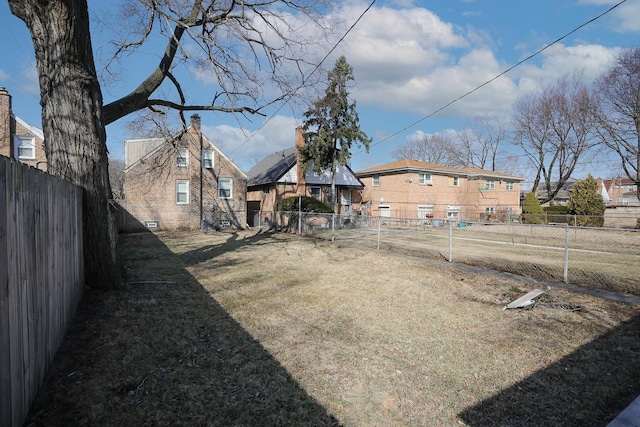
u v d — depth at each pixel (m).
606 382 3.19
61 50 5.22
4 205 2.11
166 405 2.78
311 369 3.43
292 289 6.37
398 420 2.67
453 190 30.31
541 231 19.58
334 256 10.12
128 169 19.09
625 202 46.62
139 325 4.44
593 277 7.24
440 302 5.57
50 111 5.37
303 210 20.70
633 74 22.47
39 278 2.92
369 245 12.77
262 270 8.08
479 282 6.79
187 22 7.30
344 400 2.92
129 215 19.08
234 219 21.83
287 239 14.97
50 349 3.30
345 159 22.52
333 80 19.86
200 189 20.88
